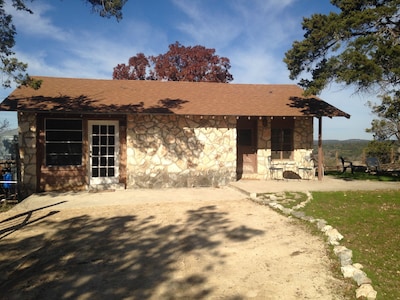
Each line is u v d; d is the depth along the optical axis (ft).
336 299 12.77
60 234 21.36
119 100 41.98
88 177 38.88
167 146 40.91
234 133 42.83
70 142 38.68
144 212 27.40
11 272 15.48
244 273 15.30
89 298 12.99
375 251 17.13
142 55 90.48
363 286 13.21
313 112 43.80
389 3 37.06
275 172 46.93
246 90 52.75
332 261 16.46
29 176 36.83
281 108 45.01
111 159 40.04
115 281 14.49
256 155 47.21
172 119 41.09
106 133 39.83
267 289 13.69
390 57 35.32
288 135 47.85
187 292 13.48
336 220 23.08
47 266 16.17
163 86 50.70
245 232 21.56
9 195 34.47
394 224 21.95
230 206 29.50
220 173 42.45
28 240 20.13
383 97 56.65
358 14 36.81
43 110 35.35
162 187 40.68
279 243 19.31
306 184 41.06
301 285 13.99
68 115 38.40
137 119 40.14
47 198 33.60
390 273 14.49
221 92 50.52
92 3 32.83
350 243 18.44
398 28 39.42
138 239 20.29
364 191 35.01
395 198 30.66
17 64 30.42
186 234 21.25
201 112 40.42
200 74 86.79
